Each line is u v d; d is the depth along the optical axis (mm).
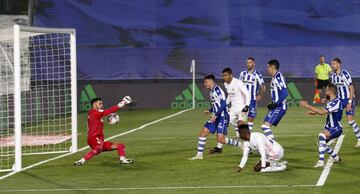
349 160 42438
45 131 65812
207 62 90438
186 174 38531
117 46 91125
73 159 45781
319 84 86000
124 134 60906
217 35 90500
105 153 48094
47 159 46469
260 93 53094
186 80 90625
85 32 91250
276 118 44188
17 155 41906
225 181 35906
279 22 90062
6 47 70875
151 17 91250
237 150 47906
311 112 40406
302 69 89875
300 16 90125
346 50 89562
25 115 67312
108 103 90875
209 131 44250
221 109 43719
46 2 90688
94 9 91312
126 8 91500
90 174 39438
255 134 38125
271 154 38344
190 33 90812
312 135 56594
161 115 79938
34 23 90438
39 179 38219
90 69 91062
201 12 90750
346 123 65750
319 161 40000
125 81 91000
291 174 37594
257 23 90312
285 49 89938
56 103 78875
